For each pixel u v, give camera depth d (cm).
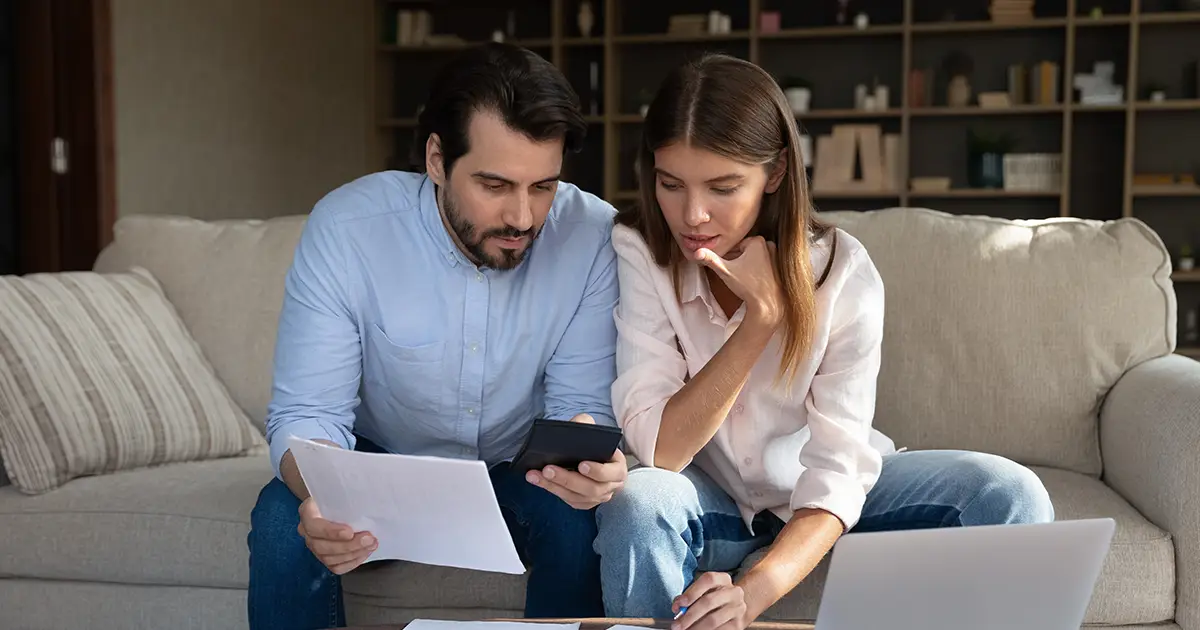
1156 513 179
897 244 222
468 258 170
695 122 146
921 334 217
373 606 179
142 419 214
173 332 234
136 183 442
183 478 205
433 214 170
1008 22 556
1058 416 211
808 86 587
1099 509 183
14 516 196
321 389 166
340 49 604
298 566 158
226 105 502
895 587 110
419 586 177
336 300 169
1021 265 217
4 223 423
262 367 239
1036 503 156
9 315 210
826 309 158
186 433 219
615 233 173
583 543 164
